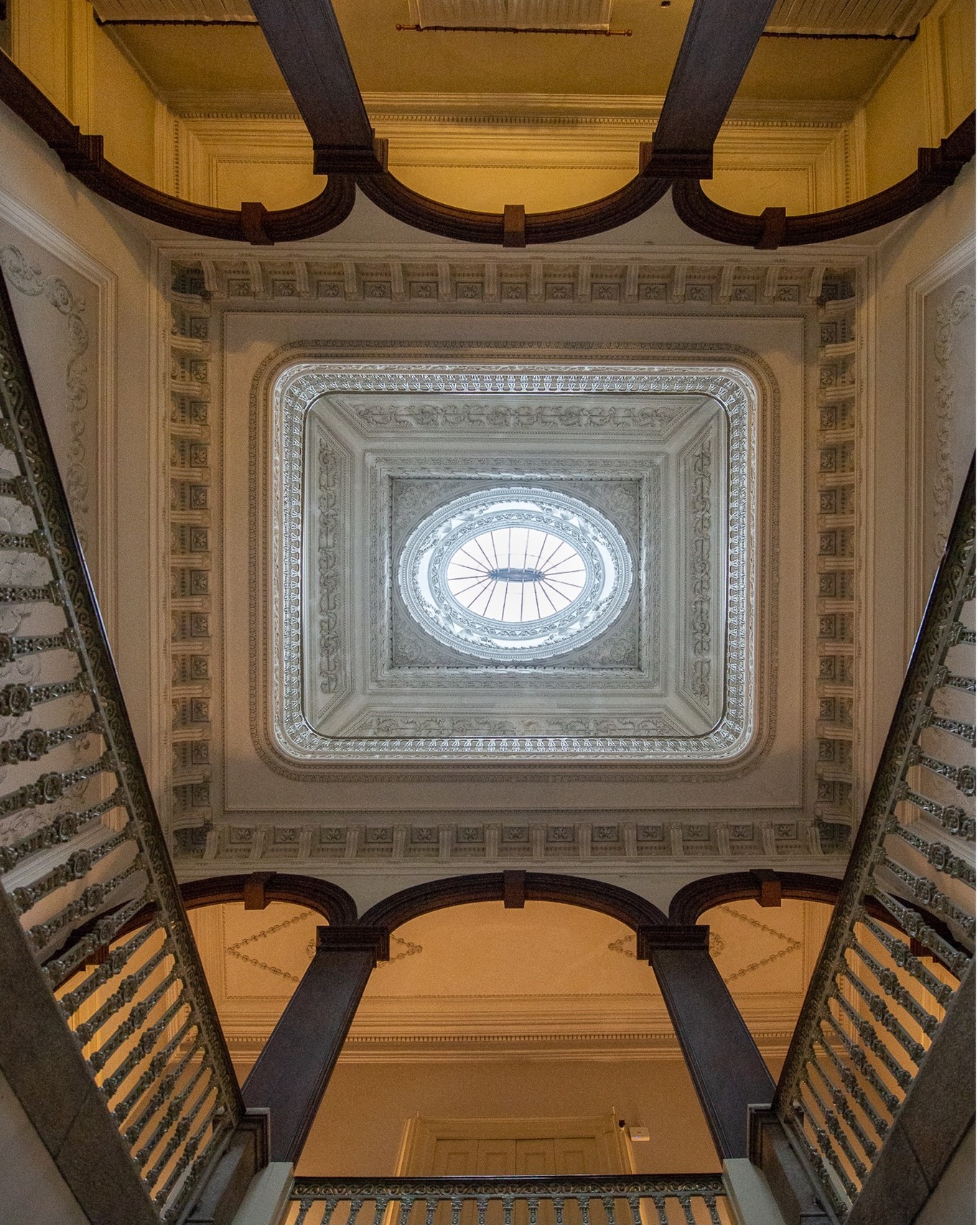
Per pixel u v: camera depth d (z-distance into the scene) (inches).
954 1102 133.4
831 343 339.3
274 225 306.2
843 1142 176.2
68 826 143.9
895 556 312.0
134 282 307.0
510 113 335.9
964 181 267.0
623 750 364.2
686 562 460.1
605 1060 399.9
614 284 336.5
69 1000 142.1
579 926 390.6
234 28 303.9
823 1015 192.5
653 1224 241.9
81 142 262.1
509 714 482.3
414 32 314.2
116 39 303.4
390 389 366.9
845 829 354.3
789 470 344.5
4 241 237.8
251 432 342.3
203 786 354.9
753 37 215.5
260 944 395.9
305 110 258.1
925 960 325.4
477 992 403.5
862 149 334.0
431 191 335.3
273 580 351.9
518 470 497.4
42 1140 127.3
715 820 356.8
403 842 352.2
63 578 150.6
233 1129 197.9
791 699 351.9
